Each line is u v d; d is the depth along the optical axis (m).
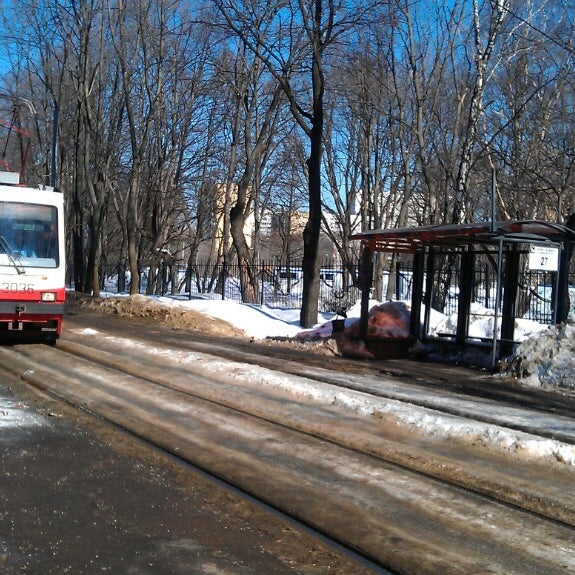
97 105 32.66
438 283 21.36
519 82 32.38
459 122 27.83
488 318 17.89
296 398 10.14
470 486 6.67
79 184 34.97
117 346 14.93
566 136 27.12
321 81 21.67
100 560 4.80
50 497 5.96
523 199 30.91
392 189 34.31
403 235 15.77
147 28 32.09
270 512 5.86
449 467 7.11
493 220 14.02
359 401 9.70
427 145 30.30
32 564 4.70
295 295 30.78
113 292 39.22
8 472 6.54
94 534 5.23
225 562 4.85
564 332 13.61
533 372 13.41
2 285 13.78
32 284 14.02
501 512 6.02
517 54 26.86
